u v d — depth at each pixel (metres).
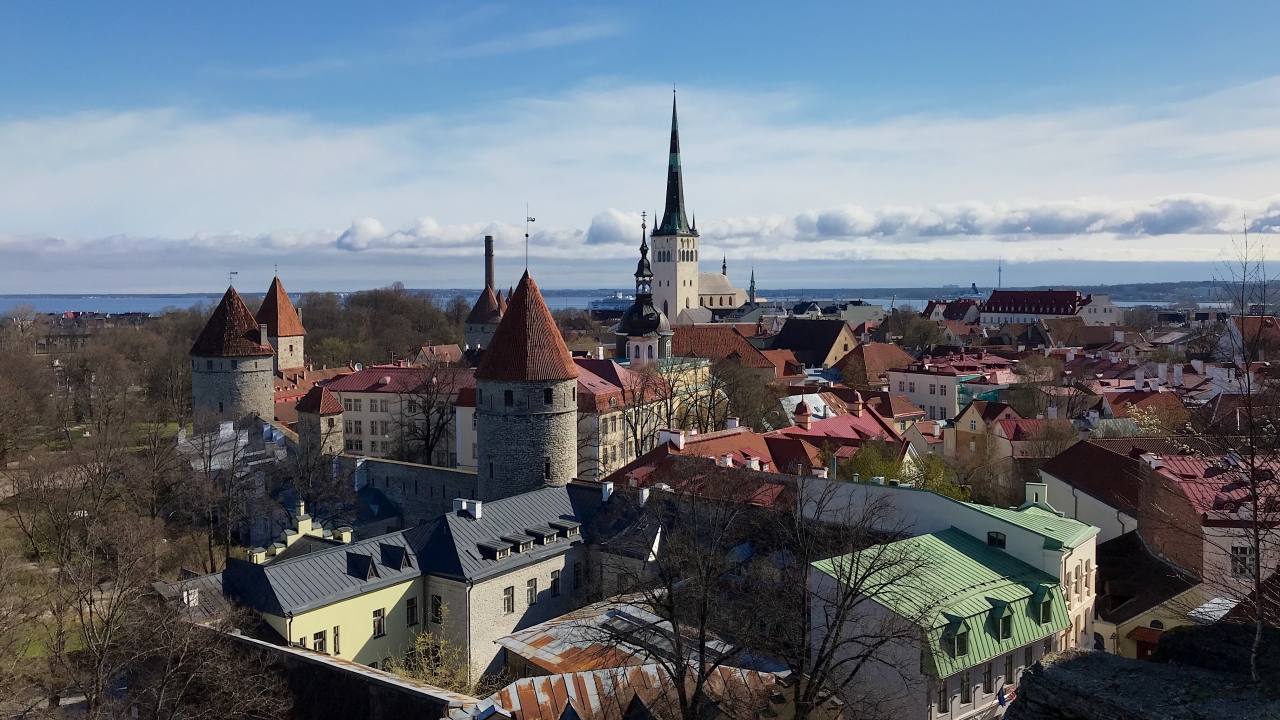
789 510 55.12
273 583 51.19
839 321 185.50
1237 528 46.06
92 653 50.78
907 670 39.94
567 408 78.44
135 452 118.06
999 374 136.88
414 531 60.06
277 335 159.62
